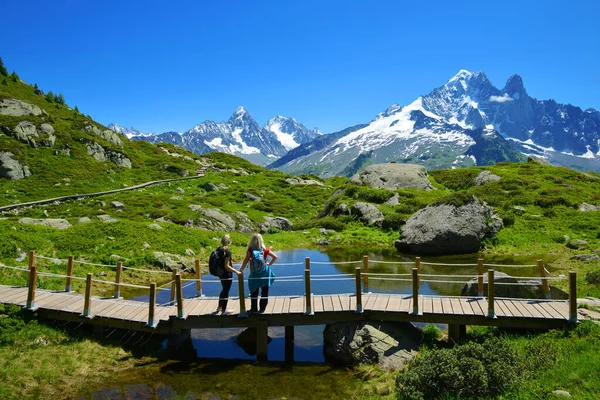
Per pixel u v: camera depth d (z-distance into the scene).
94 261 24.86
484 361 10.99
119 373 13.62
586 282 21.06
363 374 13.19
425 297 17.08
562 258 29.80
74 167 77.12
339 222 45.25
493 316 14.69
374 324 15.31
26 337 14.36
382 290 22.44
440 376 10.45
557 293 17.72
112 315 15.64
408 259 31.92
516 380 10.16
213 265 15.46
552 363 11.05
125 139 120.56
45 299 16.91
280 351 15.61
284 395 12.02
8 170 66.69
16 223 27.97
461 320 14.90
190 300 17.75
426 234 34.16
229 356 15.20
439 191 56.38
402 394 10.66
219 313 15.57
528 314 14.71
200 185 81.19
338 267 29.00
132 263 25.66
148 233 30.88
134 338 16.22
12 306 15.62
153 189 73.75
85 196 63.59
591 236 35.47
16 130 76.81
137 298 20.62
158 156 110.75
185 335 16.34
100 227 29.62
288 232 45.59
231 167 114.75
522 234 37.19
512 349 11.82
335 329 15.45
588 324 13.38
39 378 12.58
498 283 17.80
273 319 15.38
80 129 97.00
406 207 46.06
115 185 75.19
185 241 31.91
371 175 61.03
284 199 72.38
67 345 14.57
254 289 15.28
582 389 9.30
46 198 61.19
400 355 13.97
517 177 56.03
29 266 18.22
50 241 26.11
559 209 42.16
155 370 13.87
